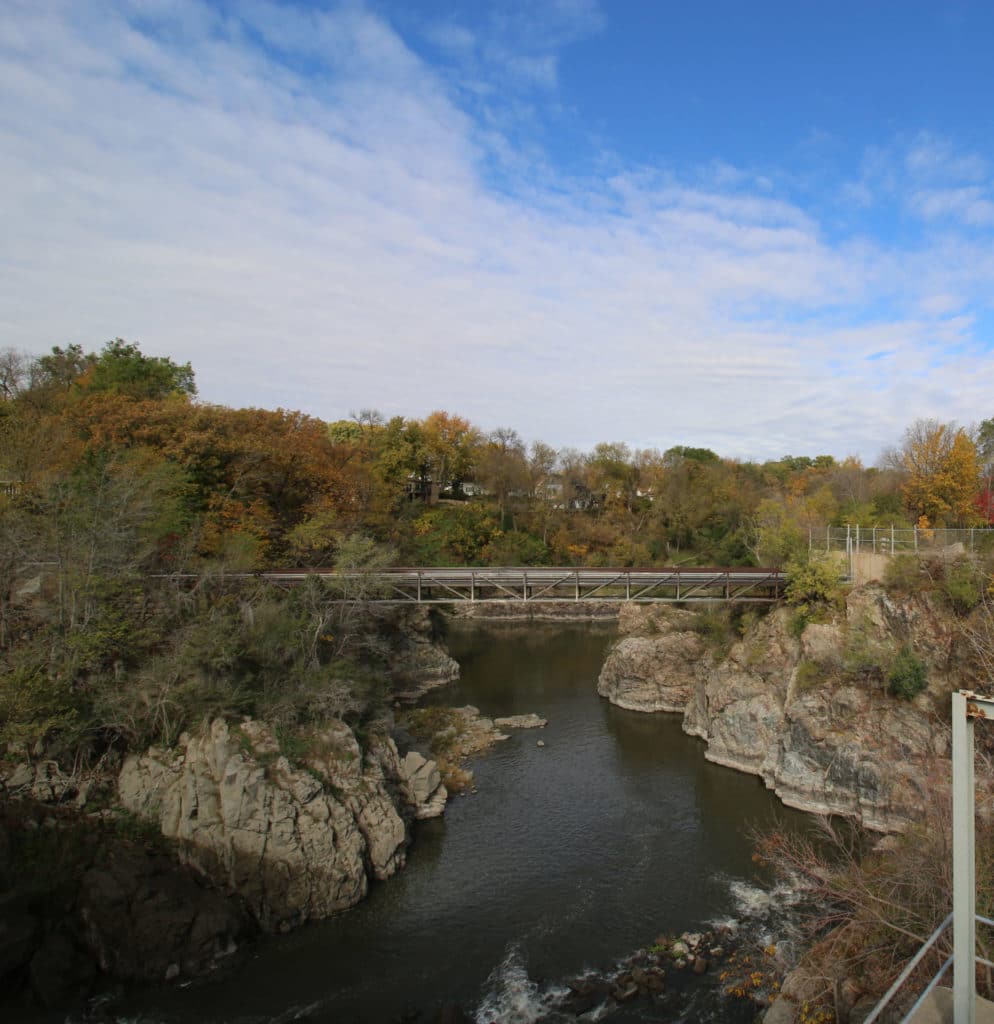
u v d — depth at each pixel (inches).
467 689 2479.1
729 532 3848.4
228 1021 967.0
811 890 1127.6
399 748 1817.2
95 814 1246.3
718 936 1131.3
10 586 1451.8
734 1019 955.3
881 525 2431.1
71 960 1029.8
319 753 1353.3
